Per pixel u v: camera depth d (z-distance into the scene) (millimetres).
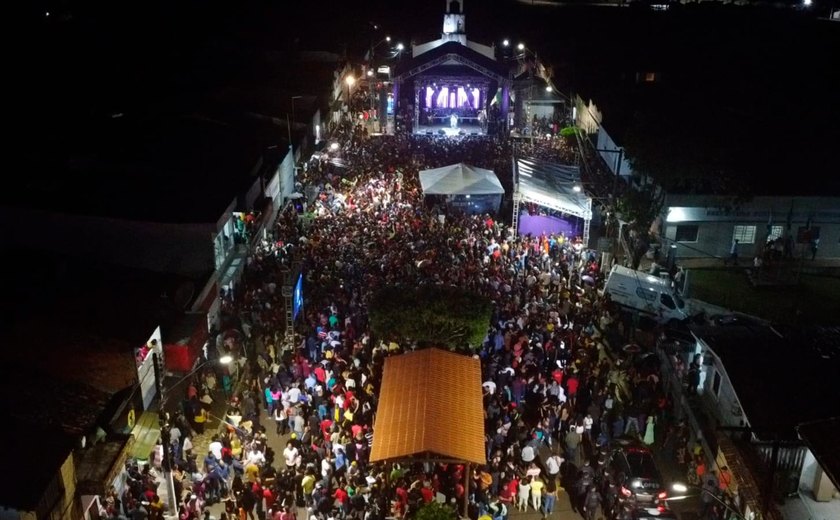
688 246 39094
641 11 99938
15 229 27016
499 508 18281
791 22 79375
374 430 18359
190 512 17938
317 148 51500
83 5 76875
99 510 16984
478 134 65938
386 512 18188
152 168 32719
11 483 14070
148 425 19375
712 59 71688
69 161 32000
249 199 33594
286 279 26156
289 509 18094
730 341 22906
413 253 33125
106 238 27109
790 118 48688
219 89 56219
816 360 21469
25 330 19578
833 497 16922
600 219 41625
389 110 69375
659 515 18797
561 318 28484
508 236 38125
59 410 17016
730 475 19219
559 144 58844
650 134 38688
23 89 51750
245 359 26000
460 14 83438
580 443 22703
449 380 19891
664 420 23281
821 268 38406
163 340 22016
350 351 25281
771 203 38062
